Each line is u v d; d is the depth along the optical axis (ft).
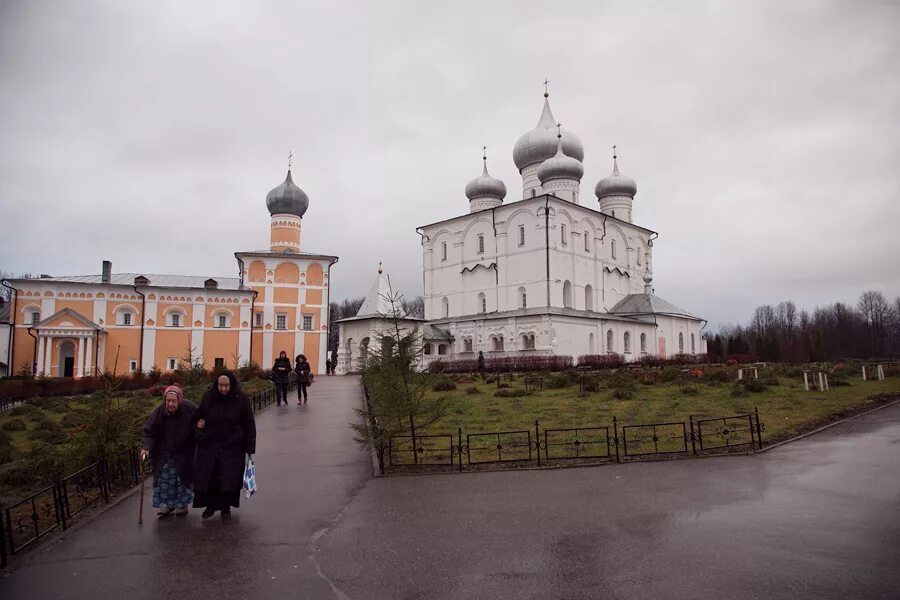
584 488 35.12
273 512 31.99
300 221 209.67
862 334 361.71
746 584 21.31
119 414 40.88
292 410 76.74
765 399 74.13
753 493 33.14
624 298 218.59
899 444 46.42
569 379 101.04
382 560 24.58
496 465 41.60
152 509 33.24
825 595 20.34
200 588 22.29
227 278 196.85
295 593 21.59
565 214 194.08
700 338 229.25
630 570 22.80
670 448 46.34
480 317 190.29
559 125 209.77
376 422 47.39
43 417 74.43
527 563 23.76
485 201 224.12
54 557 25.79
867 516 28.66
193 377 75.97
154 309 173.37
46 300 163.02
